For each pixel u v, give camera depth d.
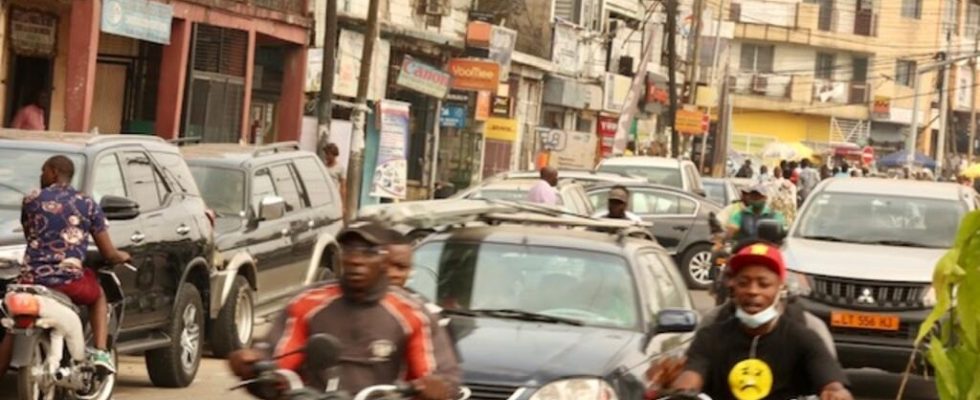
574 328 11.52
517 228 12.64
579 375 10.52
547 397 10.39
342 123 36.59
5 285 14.19
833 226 19.55
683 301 13.20
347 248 7.81
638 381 10.77
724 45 75.75
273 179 20.34
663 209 32.41
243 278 18.78
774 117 91.81
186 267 16.66
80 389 14.09
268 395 7.77
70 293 13.97
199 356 17.03
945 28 93.94
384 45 42.38
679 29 73.50
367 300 7.84
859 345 17.91
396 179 39.47
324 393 7.59
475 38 46.69
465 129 49.09
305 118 36.94
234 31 33.41
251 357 7.79
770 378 8.37
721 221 21.17
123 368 17.89
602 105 61.69
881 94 92.25
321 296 7.91
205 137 32.78
